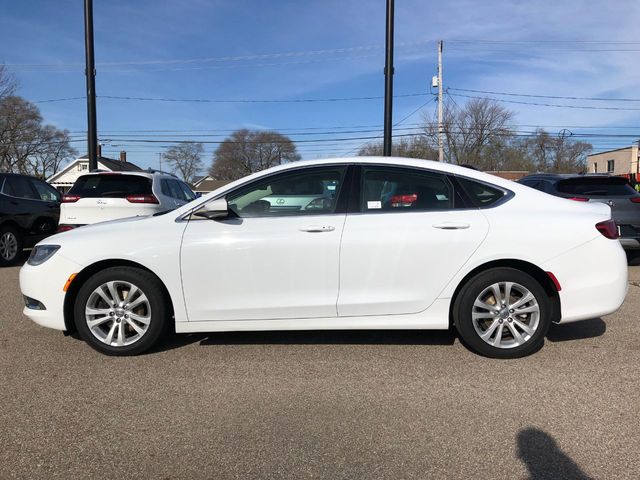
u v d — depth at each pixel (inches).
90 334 166.4
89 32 385.4
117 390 142.8
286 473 104.0
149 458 109.6
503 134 1889.8
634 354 167.6
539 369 155.3
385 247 159.3
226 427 122.4
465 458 108.6
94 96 393.7
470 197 163.9
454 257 158.9
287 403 134.8
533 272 164.1
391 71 372.8
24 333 193.0
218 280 162.4
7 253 360.5
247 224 162.9
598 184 323.9
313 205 165.3
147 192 314.7
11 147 1972.2
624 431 118.6
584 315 159.9
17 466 106.5
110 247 163.0
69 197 309.7
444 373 153.0
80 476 103.2
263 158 2701.8
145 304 166.4
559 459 107.7
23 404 134.4
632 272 318.3
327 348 175.5
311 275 161.2
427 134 1743.4
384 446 113.6
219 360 164.9
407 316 162.1
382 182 166.2
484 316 161.8
